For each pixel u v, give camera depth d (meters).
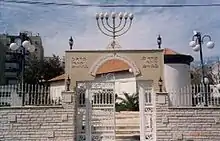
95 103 17.08
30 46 17.45
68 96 16.38
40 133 16.19
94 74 16.77
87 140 16.56
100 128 16.89
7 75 57.91
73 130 16.12
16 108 16.36
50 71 47.09
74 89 16.59
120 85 30.42
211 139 16.02
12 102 16.44
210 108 16.22
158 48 16.97
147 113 16.61
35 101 16.53
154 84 16.64
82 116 16.80
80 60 16.86
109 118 17.00
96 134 16.78
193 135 16.05
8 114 16.33
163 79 16.67
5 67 57.12
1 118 16.34
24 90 16.59
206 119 16.14
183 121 16.12
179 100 16.42
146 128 16.50
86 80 16.77
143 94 16.80
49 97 16.66
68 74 16.75
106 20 17.62
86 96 16.98
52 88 16.95
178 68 28.28
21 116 16.31
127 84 30.05
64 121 16.20
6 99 16.48
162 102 16.23
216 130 16.08
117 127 20.02
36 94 16.61
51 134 16.12
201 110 16.20
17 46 17.83
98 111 17.03
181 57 28.33
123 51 16.91
